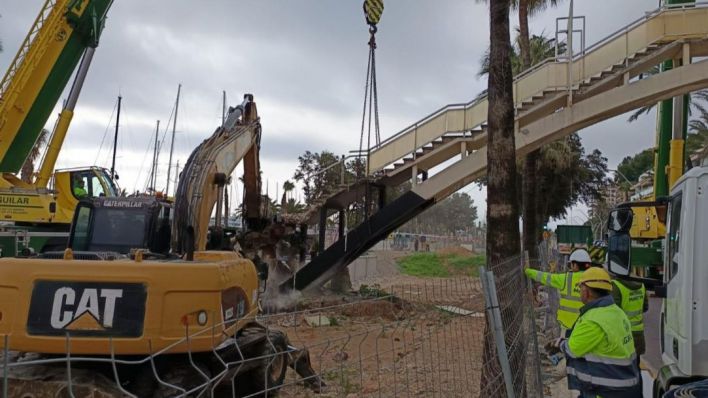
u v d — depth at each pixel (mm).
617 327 4617
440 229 92062
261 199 14961
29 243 15875
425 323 7547
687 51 14398
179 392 4801
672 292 5426
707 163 5090
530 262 12594
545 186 30484
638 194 51438
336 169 19969
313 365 8688
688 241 4973
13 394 4406
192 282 4754
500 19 6430
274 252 15695
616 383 4570
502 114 6336
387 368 7863
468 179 15109
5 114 16609
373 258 32125
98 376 4637
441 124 15469
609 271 6652
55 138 17906
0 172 16844
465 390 6867
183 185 8289
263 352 6211
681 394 3980
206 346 4750
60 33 17234
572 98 15039
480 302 9180
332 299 16172
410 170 15930
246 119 13156
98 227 7734
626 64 14750
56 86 17453
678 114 18219
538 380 7148
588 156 35656
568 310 7270
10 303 4508
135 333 4535
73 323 4488
